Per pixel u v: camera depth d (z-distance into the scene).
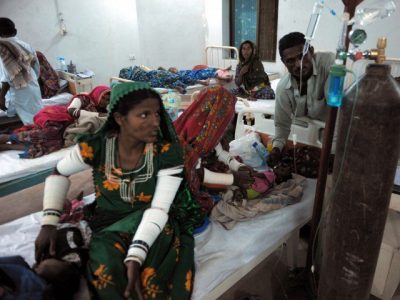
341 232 1.15
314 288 1.60
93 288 1.06
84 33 4.92
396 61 2.98
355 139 1.02
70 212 1.38
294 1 4.22
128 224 1.17
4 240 1.36
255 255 1.44
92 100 2.69
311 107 1.88
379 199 1.06
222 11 5.13
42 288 0.99
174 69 4.86
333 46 3.90
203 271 1.25
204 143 1.57
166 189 1.15
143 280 1.07
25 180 2.21
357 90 1.00
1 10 4.25
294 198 1.62
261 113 2.20
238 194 1.57
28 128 2.50
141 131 1.09
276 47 4.70
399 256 1.50
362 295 1.22
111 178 1.18
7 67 3.18
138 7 5.18
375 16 1.06
